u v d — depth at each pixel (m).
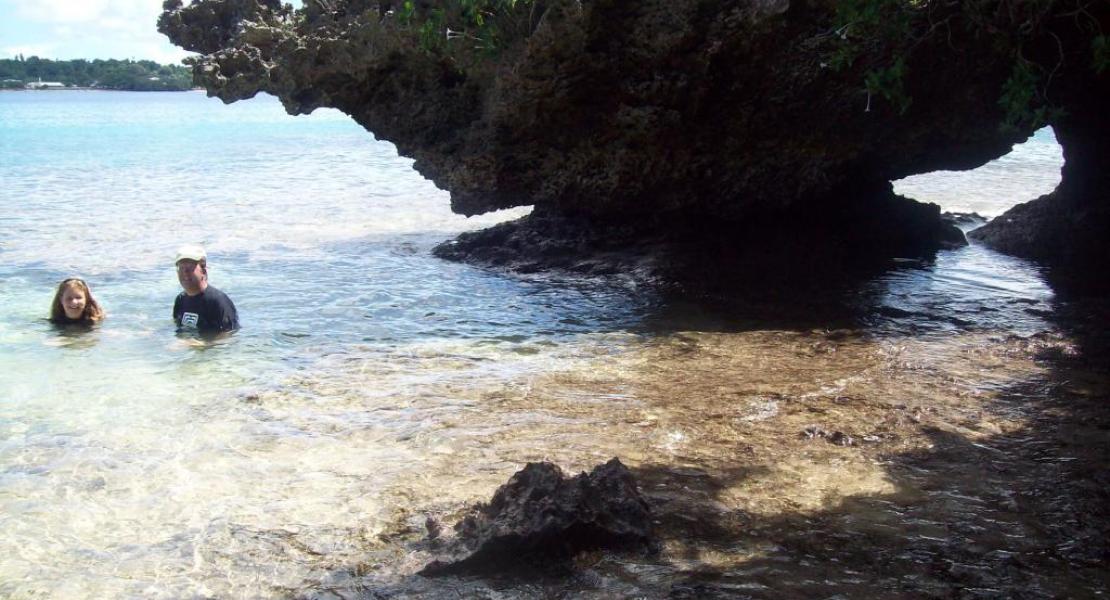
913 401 6.86
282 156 32.31
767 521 4.89
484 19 9.86
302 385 7.39
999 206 18.72
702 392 7.14
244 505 5.20
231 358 8.19
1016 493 5.22
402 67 10.63
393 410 6.77
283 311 9.93
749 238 12.08
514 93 9.89
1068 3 9.30
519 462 5.77
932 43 9.77
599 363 7.96
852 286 10.80
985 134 10.90
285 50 10.65
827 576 4.32
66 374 7.70
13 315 9.73
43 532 4.89
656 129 10.10
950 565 4.41
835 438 6.11
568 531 4.44
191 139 43.38
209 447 6.07
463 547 4.48
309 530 4.89
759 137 10.61
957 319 9.34
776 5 8.97
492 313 9.84
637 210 11.48
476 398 7.02
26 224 16.02
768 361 7.98
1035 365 7.74
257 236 14.98
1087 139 12.30
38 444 6.12
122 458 5.89
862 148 10.94
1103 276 11.19
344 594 4.24
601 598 4.13
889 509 5.03
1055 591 4.16
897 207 13.27
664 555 4.51
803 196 11.62
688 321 9.41
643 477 5.49
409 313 9.84
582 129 10.41
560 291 10.86
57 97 168.00
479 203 11.49
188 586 4.35
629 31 9.52
